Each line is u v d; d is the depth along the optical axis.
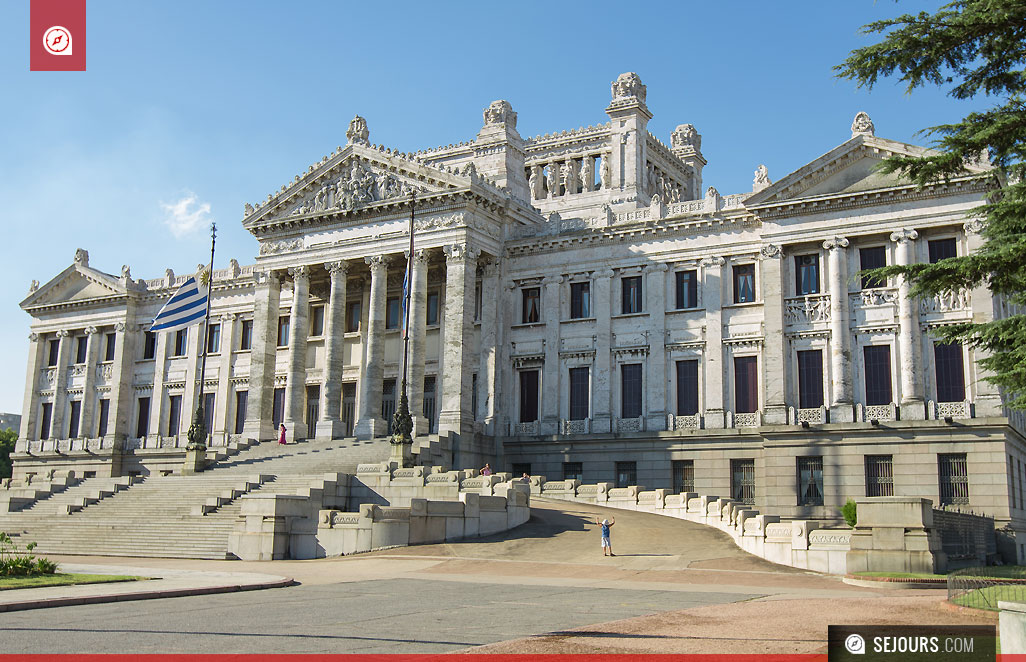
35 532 56.34
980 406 58.75
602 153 92.50
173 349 95.81
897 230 62.47
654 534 49.03
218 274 94.12
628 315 72.06
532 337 75.25
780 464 63.16
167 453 91.94
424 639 21.17
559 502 61.25
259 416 78.00
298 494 54.44
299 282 78.94
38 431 101.81
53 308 102.69
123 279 97.94
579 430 72.06
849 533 40.00
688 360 70.00
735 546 45.88
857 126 64.88
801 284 66.12
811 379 64.56
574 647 19.75
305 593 31.14
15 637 20.72
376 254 75.38
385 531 46.81
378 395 73.19
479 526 50.31
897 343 62.22
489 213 75.44
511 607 27.47
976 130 29.78
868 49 28.84
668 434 68.25
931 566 37.41
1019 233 31.38
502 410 74.81
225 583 32.47
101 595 27.75
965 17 27.70
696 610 26.12
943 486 58.78
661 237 71.81
